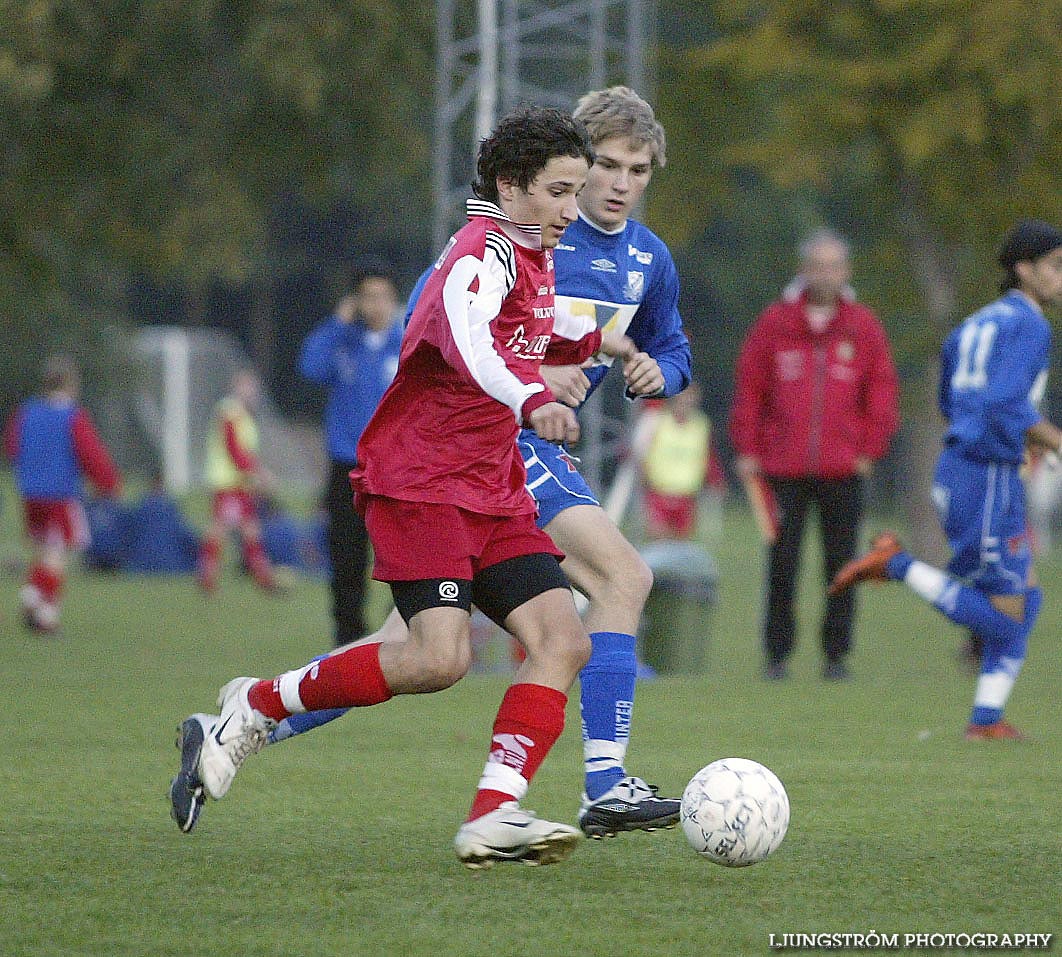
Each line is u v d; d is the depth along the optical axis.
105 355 161.75
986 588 28.17
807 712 31.97
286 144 70.19
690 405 74.88
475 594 17.27
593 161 16.64
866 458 39.38
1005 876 16.86
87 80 66.56
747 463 40.00
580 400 18.22
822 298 39.28
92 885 16.23
